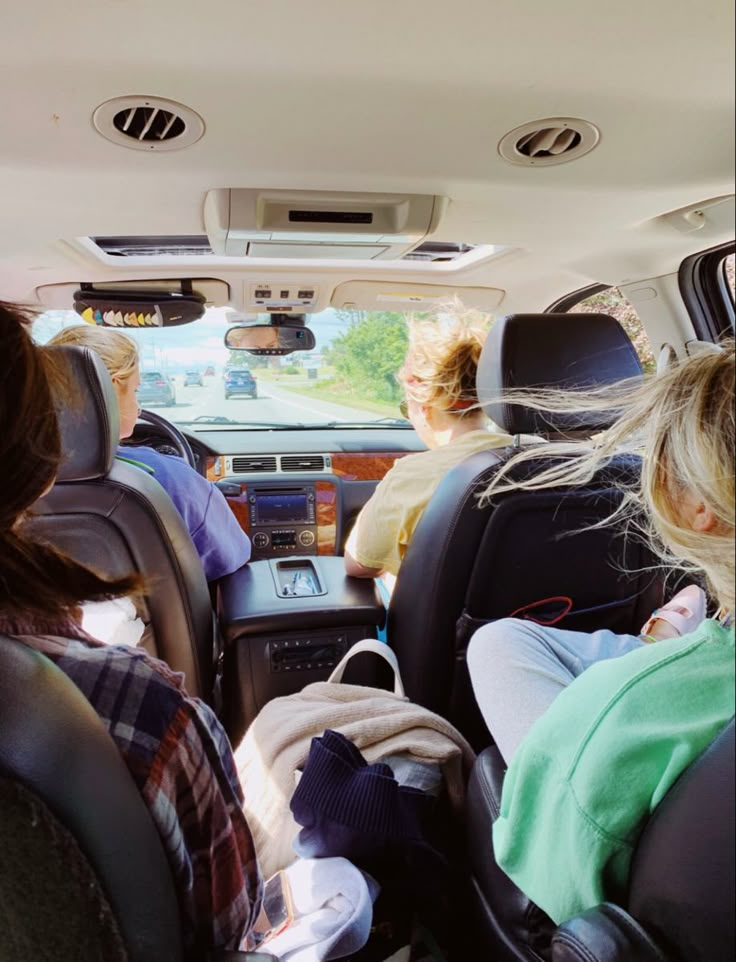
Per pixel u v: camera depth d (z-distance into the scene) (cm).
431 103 120
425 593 141
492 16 97
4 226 172
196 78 109
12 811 42
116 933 48
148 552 137
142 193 155
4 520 48
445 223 185
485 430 168
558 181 156
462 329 170
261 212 157
